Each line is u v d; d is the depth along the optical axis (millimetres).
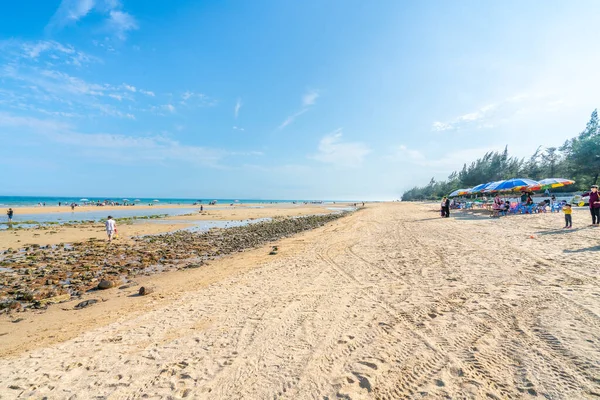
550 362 3174
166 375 3490
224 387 3193
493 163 61938
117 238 18953
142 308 6203
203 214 45062
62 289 8180
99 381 3438
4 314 6336
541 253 8312
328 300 5832
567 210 12836
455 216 24078
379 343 3945
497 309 4699
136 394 3154
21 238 18656
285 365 3568
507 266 7277
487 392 2805
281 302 5883
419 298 5555
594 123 40031
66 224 27812
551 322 4082
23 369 3826
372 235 15398
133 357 3975
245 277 8336
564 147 47125
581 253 7902
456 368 3236
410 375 3193
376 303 5477
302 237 17609
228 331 4648
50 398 3154
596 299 4746
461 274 6918
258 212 51531
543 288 5469
